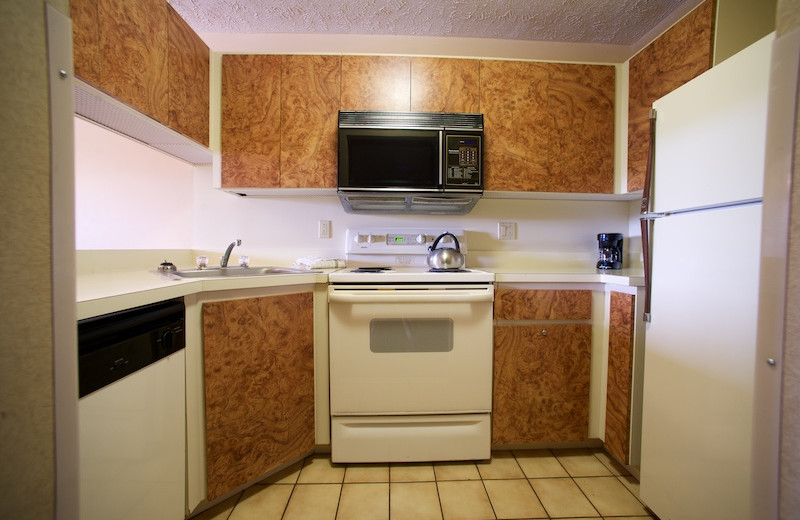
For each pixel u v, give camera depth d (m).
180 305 0.98
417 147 1.48
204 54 1.43
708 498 0.87
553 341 1.41
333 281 1.35
